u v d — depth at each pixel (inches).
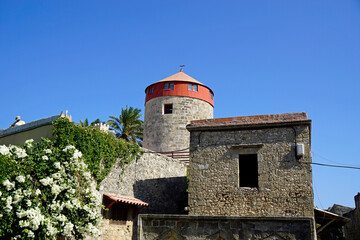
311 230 504.1
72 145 676.7
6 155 561.3
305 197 657.0
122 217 815.1
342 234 1279.5
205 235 546.9
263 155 703.1
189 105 1376.7
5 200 530.6
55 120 692.7
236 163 716.0
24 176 567.2
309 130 743.7
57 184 620.7
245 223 534.6
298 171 674.8
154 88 1433.3
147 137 1392.7
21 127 762.2
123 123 1624.0
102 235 740.7
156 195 939.3
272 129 714.8
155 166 959.0
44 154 623.2
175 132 1337.4
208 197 710.5
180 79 1414.9
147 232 575.5
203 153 742.5
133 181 863.1
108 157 776.3
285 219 518.6
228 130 741.9
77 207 630.5
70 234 612.4
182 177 1080.2
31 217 543.5
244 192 692.7
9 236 538.0
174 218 568.1
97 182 741.9
